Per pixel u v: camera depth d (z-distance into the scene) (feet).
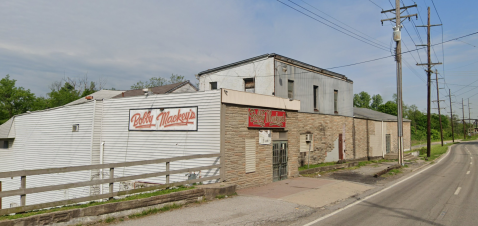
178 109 44.88
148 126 48.11
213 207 31.22
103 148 52.85
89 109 54.65
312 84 76.38
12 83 140.15
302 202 34.37
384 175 58.80
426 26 105.50
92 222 24.43
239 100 42.24
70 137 57.06
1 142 66.23
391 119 119.03
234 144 41.39
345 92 91.20
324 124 79.82
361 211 30.63
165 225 24.67
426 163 87.30
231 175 40.57
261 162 45.83
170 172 33.22
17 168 63.67
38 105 146.41
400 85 76.84
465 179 54.60
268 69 64.75
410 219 27.30
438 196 38.52
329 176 56.75
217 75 72.95
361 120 99.19
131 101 50.57
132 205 27.02
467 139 282.77
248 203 33.24
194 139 42.73
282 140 51.42
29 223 21.03
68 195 55.98
